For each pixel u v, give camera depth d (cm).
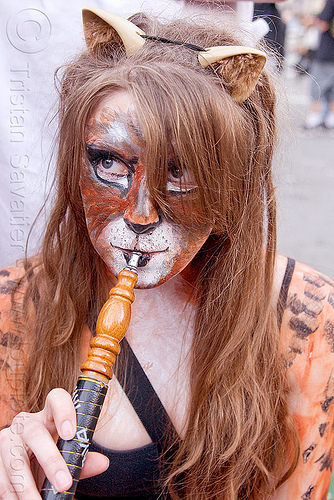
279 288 125
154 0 149
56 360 118
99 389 85
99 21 101
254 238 112
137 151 92
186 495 116
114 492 116
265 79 111
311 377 123
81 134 95
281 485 126
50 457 81
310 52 668
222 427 114
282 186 135
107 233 96
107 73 95
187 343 119
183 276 118
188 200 95
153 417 115
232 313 115
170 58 97
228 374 115
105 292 119
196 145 93
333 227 412
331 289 127
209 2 145
